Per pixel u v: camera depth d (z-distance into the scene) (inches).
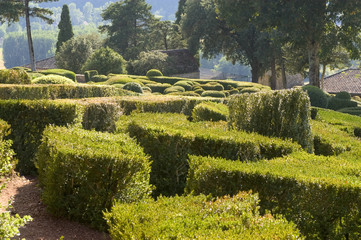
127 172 189.2
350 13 1155.3
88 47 1940.2
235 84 1476.4
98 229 190.2
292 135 296.8
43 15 1943.9
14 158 265.3
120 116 377.4
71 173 191.3
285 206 171.9
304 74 1852.9
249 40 1934.1
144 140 255.9
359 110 993.5
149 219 129.9
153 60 1904.5
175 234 115.9
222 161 188.2
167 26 2659.9
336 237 169.6
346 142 340.5
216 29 1945.1
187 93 1058.1
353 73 2158.0
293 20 1170.0
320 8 1185.4
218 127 322.3
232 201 147.7
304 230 169.9
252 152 246.2
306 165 207.6
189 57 2192.4
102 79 1433.3
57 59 1952.5
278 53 1776.6
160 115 342.0
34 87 489.7
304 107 297.9
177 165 251.8
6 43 7637.8
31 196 224.1
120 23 2664.9
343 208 169.5
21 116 276.2
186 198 152.4
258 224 127.8
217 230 119.5
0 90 462.6
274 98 300.4
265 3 1213.1
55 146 205.6
